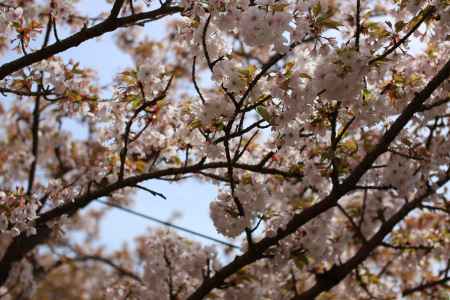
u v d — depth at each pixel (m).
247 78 4.36
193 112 4.95
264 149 5.86
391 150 5.16
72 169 8.23
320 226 6.02
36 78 5.28
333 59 4.33
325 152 4.91
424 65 5.19
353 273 7.51
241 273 6.18
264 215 5.74
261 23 4.01
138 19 4.54
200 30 4.57
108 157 6.20
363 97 4.73
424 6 4.63
